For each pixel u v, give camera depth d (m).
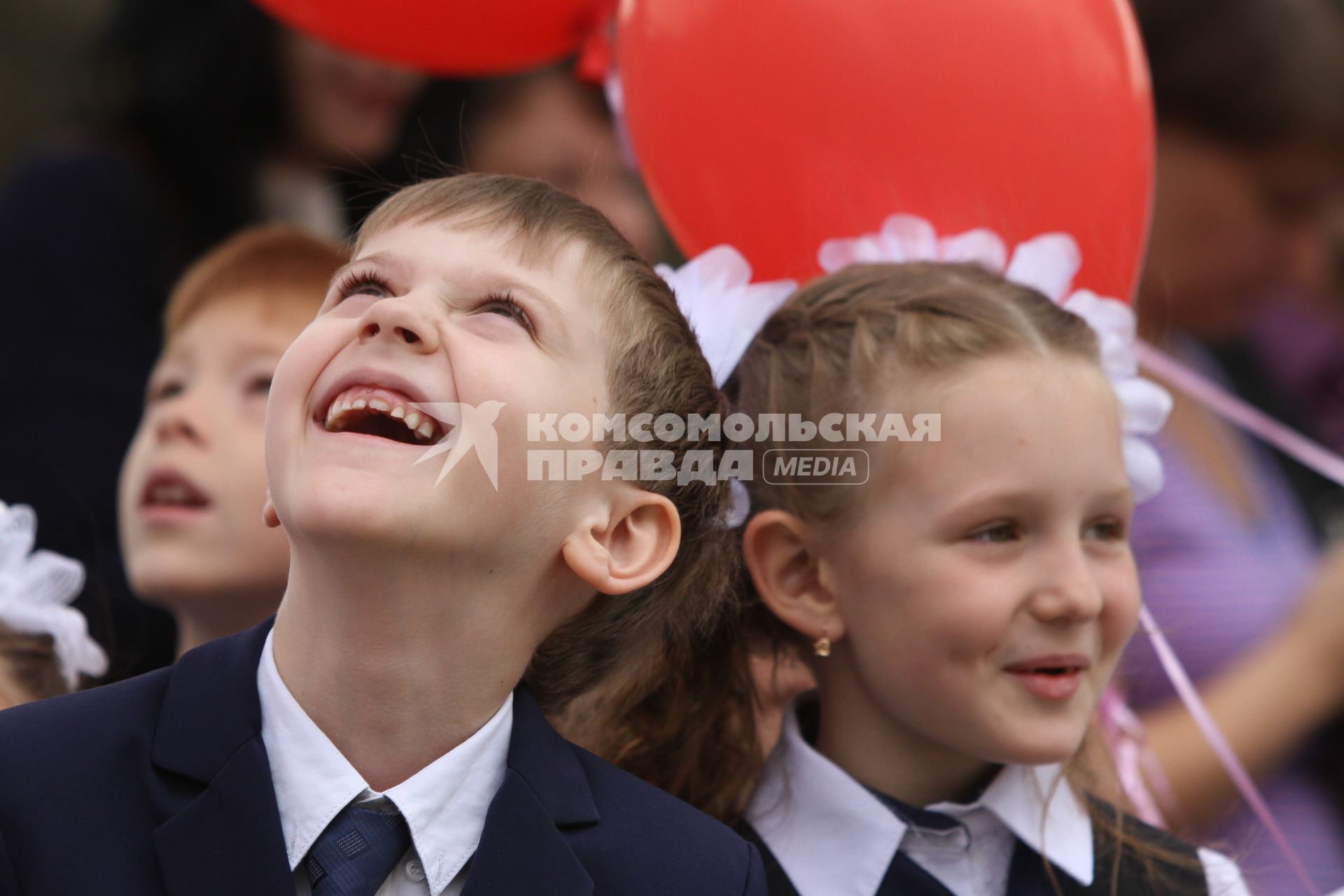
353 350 5.52
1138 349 8.87
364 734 5.64
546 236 6.05
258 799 5.34
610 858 5.77
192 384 8.49
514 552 5.62
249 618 8.24
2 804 5.30
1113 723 8.73
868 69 7.39
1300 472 11.07
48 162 11.04
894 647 6.55
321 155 11.91
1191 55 10.37
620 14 8.10
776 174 7.52
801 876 6.85
